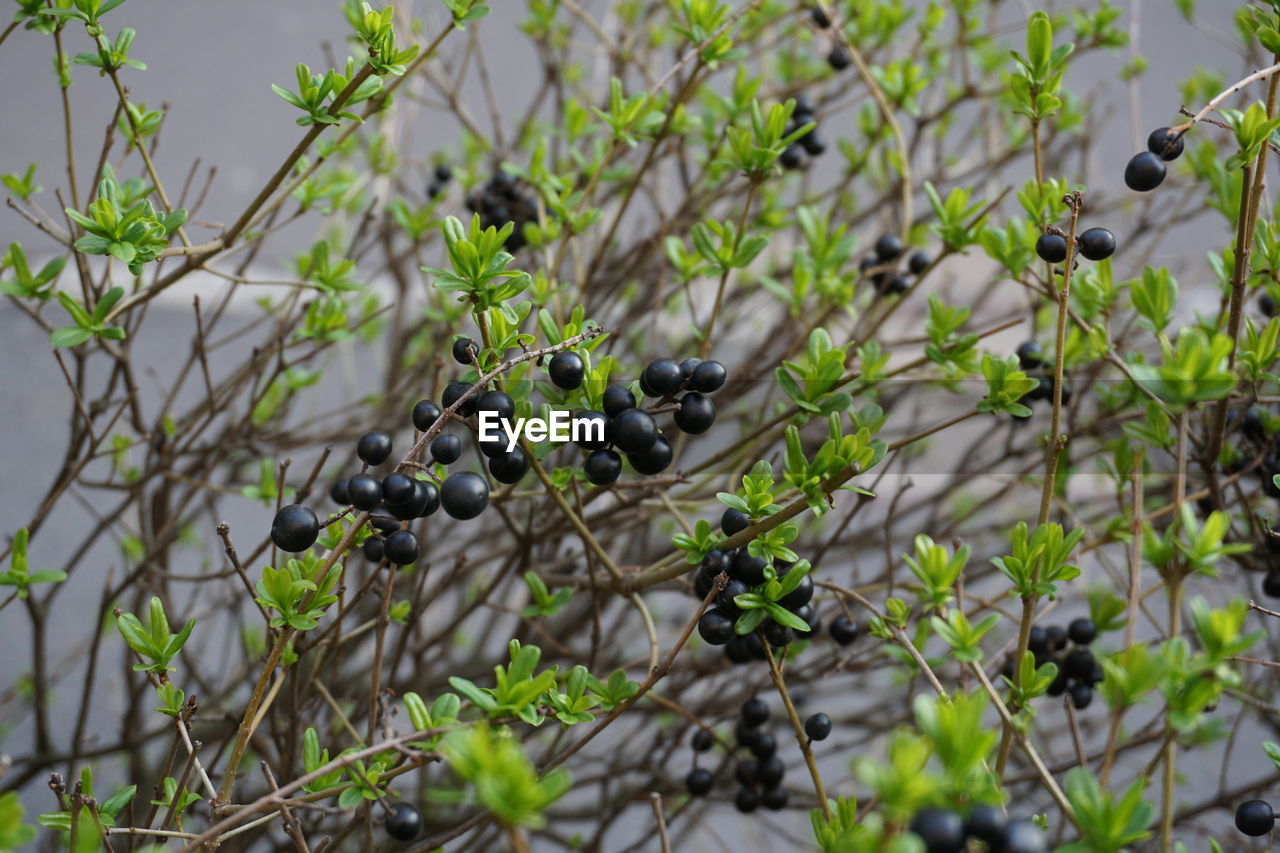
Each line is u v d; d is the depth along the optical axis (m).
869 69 0.75
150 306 1.28
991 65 0.84
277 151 1.41
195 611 0.96
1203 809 0.70
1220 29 1.37
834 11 0.76
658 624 0.92
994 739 0.53
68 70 0.65
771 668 0.60
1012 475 0.77
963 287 1.07
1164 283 0.65
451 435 0.59
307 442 0.78
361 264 1.13
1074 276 0.68
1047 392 0.68
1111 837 0.55
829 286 0.70
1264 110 0.62
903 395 0.82
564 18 1.02
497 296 0.59
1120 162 1.20
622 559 0.80
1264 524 0.65
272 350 0.71
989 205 0.68
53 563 1.10
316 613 0.59
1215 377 0.59
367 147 0.82
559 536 0.74
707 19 0.68
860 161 0.77
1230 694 0.61
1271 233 0.64
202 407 0.74
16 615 1.07
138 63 0.64
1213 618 0.55
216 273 0.65
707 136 0.75
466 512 0.57
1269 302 0.69
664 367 0.59
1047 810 0.77
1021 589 0.60
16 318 1.22
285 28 1.50
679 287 0.78
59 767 0.80
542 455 0.62
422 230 0.76
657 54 0.85
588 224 0.70
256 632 0.84
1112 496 0.75
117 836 0.70
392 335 0.93
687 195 0.77
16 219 1.22
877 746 0.84
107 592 0.72
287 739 0.66
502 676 0.58
